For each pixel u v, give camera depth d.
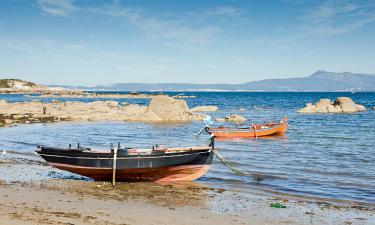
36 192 16.39
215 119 58.84
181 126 51.28
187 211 14.11
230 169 22.50
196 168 19.70
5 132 43.78
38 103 82.00
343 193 17.25
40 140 36.91
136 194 16.70
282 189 17.91
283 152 29.80
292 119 61.84
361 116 67.00
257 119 62.12
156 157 18.94
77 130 46.31
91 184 18.70
